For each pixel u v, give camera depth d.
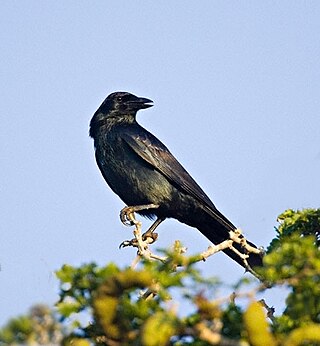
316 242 15.05
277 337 8.82
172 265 9.89
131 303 9.55
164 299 9.52
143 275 9.03
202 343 9.45
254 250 14.98
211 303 8.79
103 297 9.02
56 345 8.95
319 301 9.63
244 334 9.36
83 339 9.45
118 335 9.06
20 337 8.81
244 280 9.44
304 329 8.51
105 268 9.65
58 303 9.57
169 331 8.58
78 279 9.67
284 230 14.95
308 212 15.01
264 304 10.63
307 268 9.59
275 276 9.57
